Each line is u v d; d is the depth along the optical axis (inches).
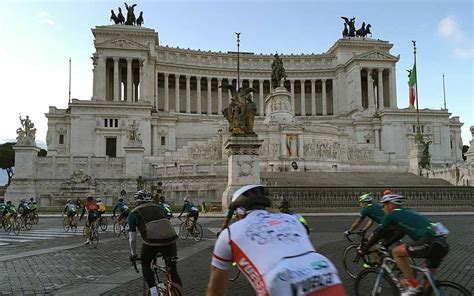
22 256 786.8
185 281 552.7
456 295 333.7
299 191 1857.8
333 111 5782.5
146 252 383.9
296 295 182.1
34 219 1617.9
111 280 562.3
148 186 2738.7
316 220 1498.5
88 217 962.7
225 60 5718.5
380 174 2812.5
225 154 3358.8
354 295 454.3
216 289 212.4
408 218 364.5
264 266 191.5
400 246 367.9
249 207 224.8
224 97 5787.4
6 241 1047.0
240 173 1486.2
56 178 2783.0
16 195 2674.7
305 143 3427.7
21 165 2723.9
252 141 1493.6
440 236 348.2
